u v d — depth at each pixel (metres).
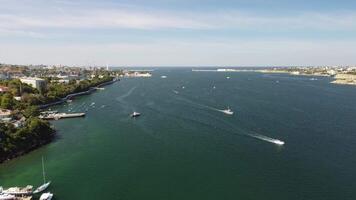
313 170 142.62
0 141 168.12
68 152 172.25
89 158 162.12
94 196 121.94
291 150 169.38
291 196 119.19
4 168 151.12
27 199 118.12
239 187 127.06
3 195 120.81
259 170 143.25
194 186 128.62
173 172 142.50
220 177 136.38
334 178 134.00
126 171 144.50
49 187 129.62
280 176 136.50
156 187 128.25
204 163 152.38
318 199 116.81
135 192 124.44
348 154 162.38
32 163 157.00
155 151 171.12
